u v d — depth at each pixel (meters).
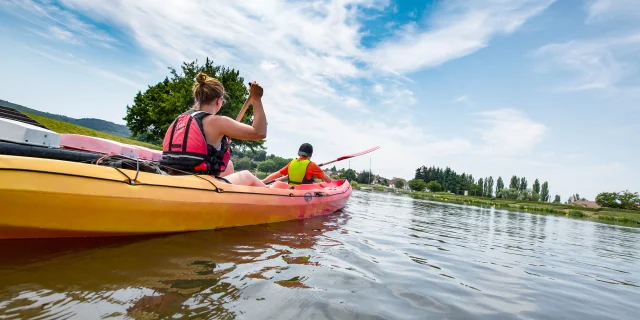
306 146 5.32
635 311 2.00
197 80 2.84
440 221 6.66
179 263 1.80
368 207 8.10
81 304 1.20
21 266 1.48
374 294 1.73
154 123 24.34
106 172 2.07
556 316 1.77
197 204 2.53
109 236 2.10
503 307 1.80
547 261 3.43
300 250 2.45
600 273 3.10
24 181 1.68
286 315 1.33
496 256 3.33
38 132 2.35
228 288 1.53
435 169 100.25
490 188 109.31
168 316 1.18
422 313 1.55
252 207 3.15
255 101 2.84
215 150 2.76
